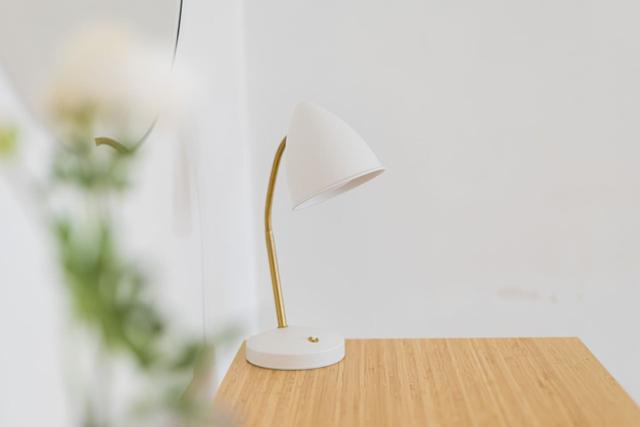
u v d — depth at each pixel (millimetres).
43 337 581
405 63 2246
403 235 2297
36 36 586
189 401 236
